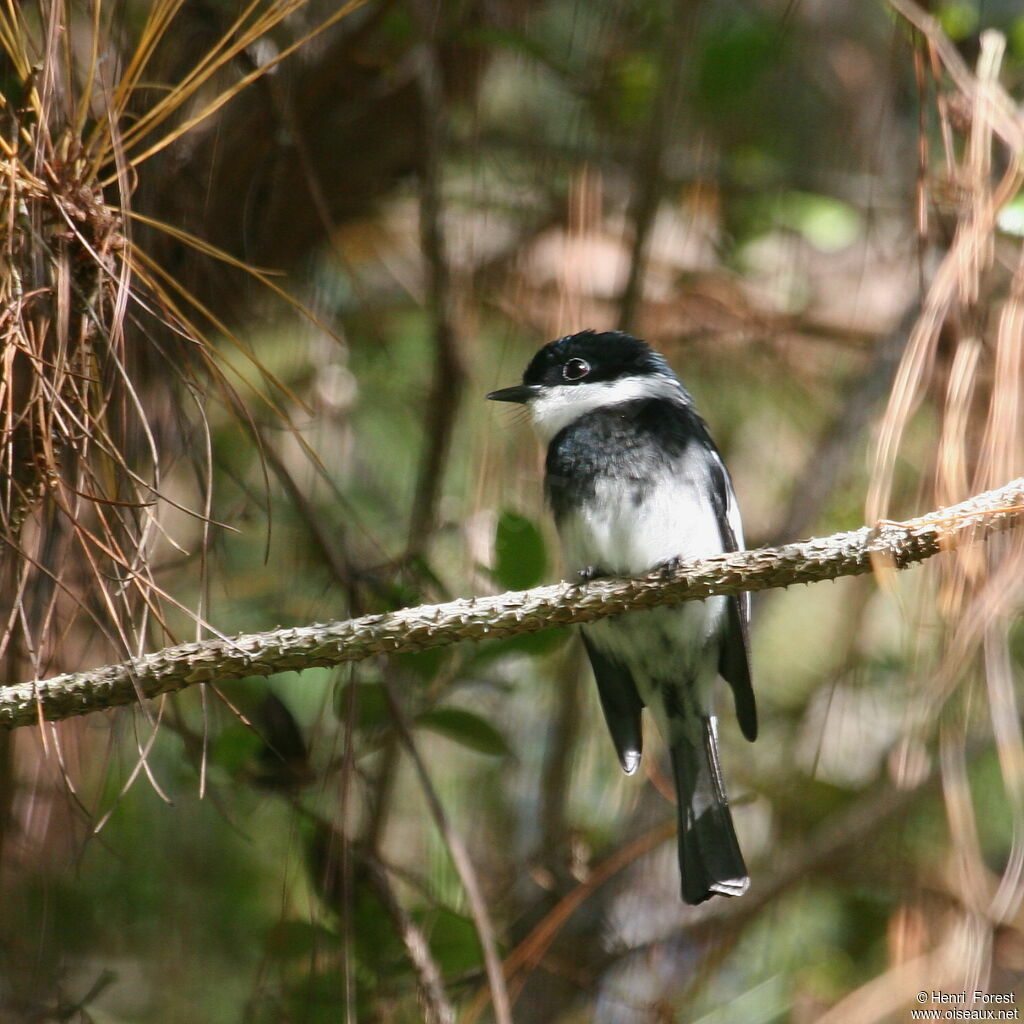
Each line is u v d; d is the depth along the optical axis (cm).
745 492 1139
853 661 994
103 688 525
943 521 561
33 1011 745
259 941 872
